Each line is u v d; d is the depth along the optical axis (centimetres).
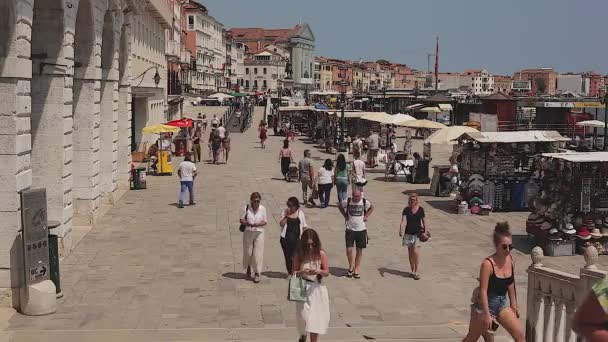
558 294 848
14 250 1232
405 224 1487
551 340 866
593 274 784
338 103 9369
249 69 18425
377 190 2895
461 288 1431
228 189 2856
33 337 1024
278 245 1808
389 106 8125
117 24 2411
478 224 2152
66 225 1662
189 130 4572
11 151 1230
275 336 1052
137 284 1410
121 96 2761
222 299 1309
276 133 6122
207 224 2078
